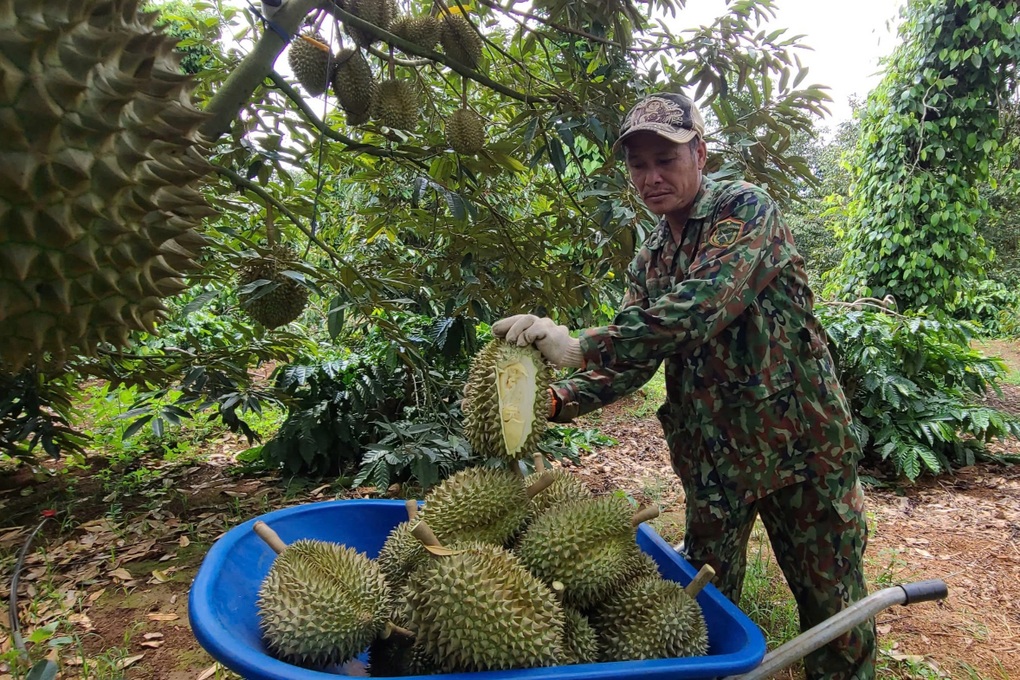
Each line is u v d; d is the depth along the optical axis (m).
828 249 15.70
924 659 2.80
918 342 5.29
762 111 2.90
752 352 1.89
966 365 5.46
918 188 6.61
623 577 1.72
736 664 1.37
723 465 2.01
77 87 1.08
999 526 4.16
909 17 6.68
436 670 1.48
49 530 3.63
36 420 3.63
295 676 1.19
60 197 1.11
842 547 1.99
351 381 4.47
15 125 1.04
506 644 1.36
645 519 1.74
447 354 4.25
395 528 1.98
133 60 1.21
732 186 1.85
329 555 1.64
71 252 1.15
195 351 3.75
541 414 1.76
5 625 2.68
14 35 1.04
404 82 2.68
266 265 2.64
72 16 1.12
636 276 2.23
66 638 2.48
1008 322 11.97
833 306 6.48
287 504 4.08
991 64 6.25
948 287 6.93
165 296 1.37
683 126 1.78
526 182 4.27
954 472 5.17
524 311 3.71
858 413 5.28
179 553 3.38
